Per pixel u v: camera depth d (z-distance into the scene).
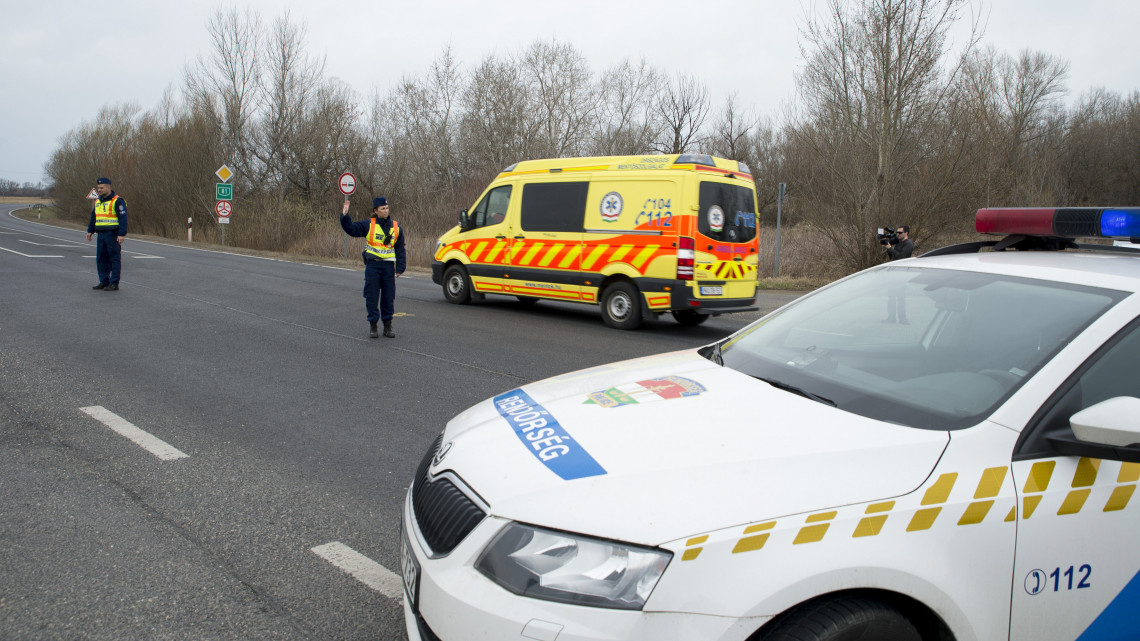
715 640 1.71
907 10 16.69
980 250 3.32
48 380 6.38
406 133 40.38
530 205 11.70
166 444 4.86
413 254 22.66
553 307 13.01
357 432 5.26
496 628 1.83
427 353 8.21
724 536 1.79
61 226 47.16
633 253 10.45
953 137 17.05
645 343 9.51
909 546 1.84
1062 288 2.51
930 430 2.12
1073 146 42.19
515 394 2.82
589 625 1.75
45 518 3.69
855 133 17.33
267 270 17.98
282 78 36.84
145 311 10.38
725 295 10.54
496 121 40.38
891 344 2.84
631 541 1.81
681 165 10.14
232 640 2.71
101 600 2.95
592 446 2.15
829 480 1.92
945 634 1.88
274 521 3.74
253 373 6.95
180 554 3.36
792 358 2.91
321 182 38.44
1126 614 2.06
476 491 2.10
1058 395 2.08
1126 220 2.67
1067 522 1.97
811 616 1.78
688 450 2.07
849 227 17.58
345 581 3.15
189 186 36.81
